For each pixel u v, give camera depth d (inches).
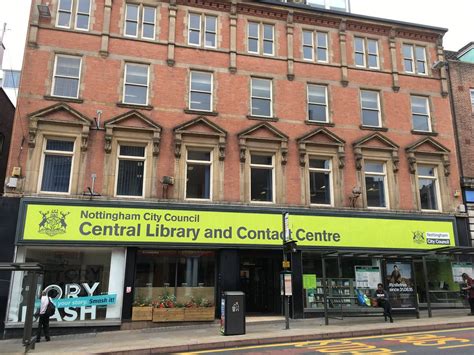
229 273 660.7
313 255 710.5
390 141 788.6
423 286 757.9
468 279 673.6
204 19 772.6
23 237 591.8
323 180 762.2
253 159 739.4
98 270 622.8
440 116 842.8
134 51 720.3
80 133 663.1
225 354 400.2
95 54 701.3
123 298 611.8
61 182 649.6
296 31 811.4
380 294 629.6
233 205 691.4
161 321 614.2
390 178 779.4
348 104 799.1
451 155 823.1
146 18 748.0
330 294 685.9
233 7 782.5
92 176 646.5
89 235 613.9
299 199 727.1
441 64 844.6
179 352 427.8
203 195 702.5
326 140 765.3
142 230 636.1
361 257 687.7
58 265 612.4
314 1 916.6
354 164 768.9
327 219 719.7
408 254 649.6
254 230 684.1
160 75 722.2
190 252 669.9
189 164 708.7
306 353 390.9
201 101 739.4
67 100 668.7
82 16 718.5
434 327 542.9
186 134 702.5
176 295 647.8
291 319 659.4
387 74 836.6
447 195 799.1
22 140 634.8
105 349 433.7
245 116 741.9
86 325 586.9
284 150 736.3
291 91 776.9
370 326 552.4
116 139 675.4
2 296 571.2
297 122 763.4
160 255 657.6
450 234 775.1
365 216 738.8
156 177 674.8
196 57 747.4
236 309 516.7
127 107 692.1
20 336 568.4
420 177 807.1
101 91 689.0
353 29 843.4
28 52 672.4
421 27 866.8
